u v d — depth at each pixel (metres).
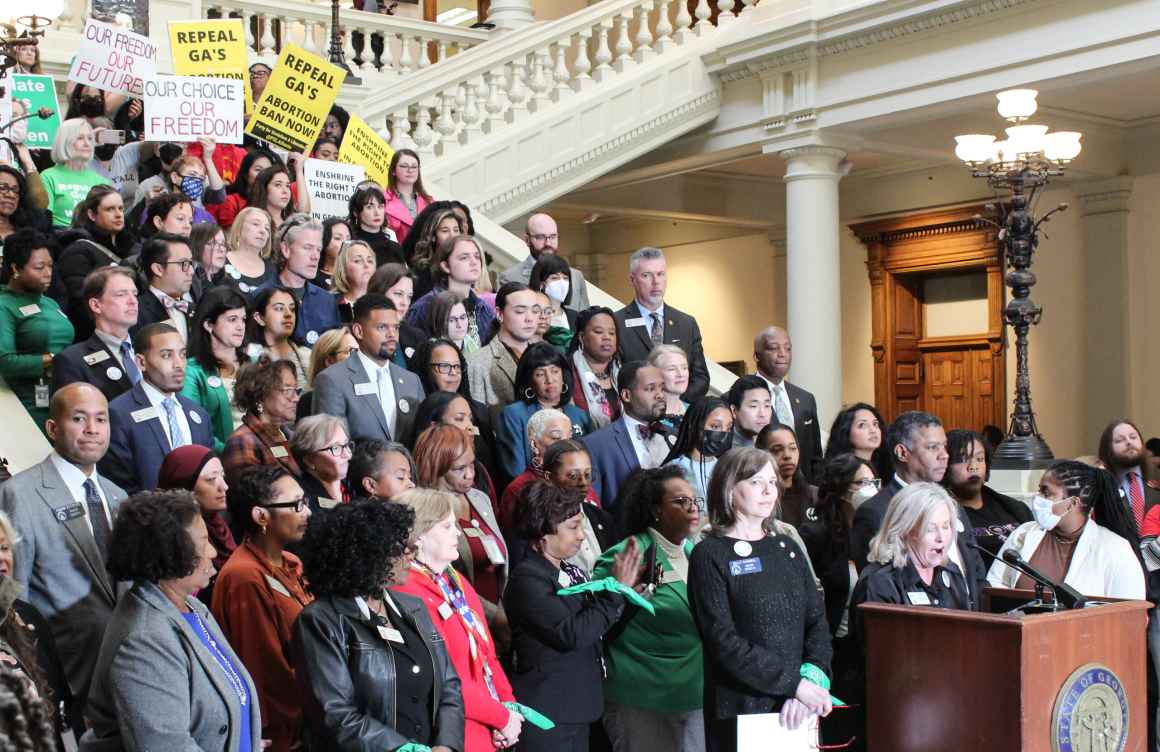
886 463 5.90
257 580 3.77
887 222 13.98
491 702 3.70
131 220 6.68
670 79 11.65
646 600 4.27
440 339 5.60
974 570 4.54
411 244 7.32
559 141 11.05
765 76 11.38
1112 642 3.71
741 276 15.61
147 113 7.36
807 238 11.21
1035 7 9.40
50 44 9.34
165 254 5.64
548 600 4.01
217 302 5.25
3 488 3.83
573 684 4.07
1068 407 12.55
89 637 3.79
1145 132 11.78
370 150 8.54
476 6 16.80
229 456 4.32
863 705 4.63
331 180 8.13
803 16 10.81
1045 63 9.41
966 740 3.57
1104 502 4.84
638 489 4.43
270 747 3.68
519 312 5.98
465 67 10.68
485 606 4.42
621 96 11.38
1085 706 3.59
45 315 5.24
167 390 4.70
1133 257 11.98
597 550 4.76
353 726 3.19
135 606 3.11
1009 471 7.86
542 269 6.84
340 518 3.33
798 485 5.61
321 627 3.28
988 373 13.45
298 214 6.73
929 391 14.12
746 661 3.91
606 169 11.34
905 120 10.67
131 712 3.01
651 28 13.80
